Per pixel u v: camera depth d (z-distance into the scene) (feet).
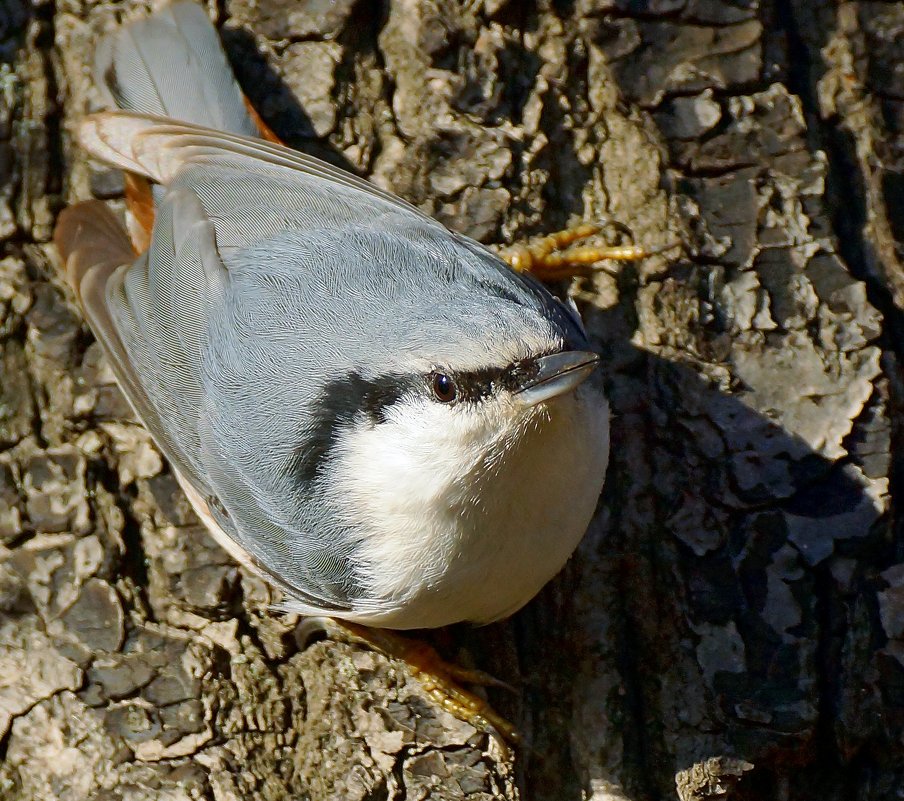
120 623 23.99
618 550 23.80
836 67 26.03
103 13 26.40
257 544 22.88
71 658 23.89
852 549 23.09
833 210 25.14
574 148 25.70
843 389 23.86
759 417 23.77
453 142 25.22
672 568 23.45
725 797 22.71
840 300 24.44
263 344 22.27
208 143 24.63
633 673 23.49
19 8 26.32
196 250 23.62
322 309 21.86
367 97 25.62
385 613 22.21
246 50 26.04
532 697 23.62
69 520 24.44
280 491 22.27
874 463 23.47
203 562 24.30
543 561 21.50
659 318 24.53
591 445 21.02
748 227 24.84
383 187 25.20
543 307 21.50
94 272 24.43
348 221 23.30
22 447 24.90
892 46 26.00
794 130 25.25
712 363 24.22
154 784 23.40
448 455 20.27
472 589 21.62
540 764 23.36
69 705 23.81
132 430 25.16
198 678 23.73
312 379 21.66
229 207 24.03
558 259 24.84
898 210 25.41
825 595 23.09
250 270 23.06
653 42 25.61
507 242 25.07
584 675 23.52
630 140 25.49
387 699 23.32
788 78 25.81
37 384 25.29
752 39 25.44
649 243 24.95
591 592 23.72
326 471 21.68
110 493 24.71
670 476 23.88
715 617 23.12
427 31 25.22
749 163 25.18
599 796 23.06
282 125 25.76
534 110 25.50
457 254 21.91
